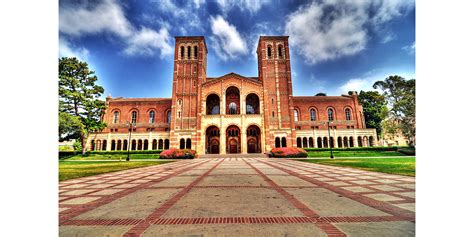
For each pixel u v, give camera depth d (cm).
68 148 5541
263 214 465
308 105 5406
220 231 372
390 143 5638
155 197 630
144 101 5394
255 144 4734
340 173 1209
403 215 457
